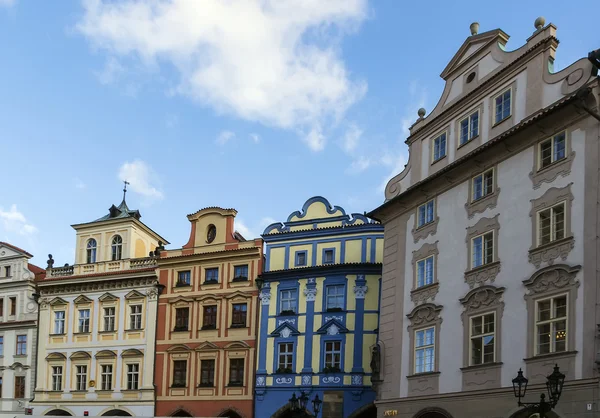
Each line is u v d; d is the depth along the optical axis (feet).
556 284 82.53
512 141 93.20
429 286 105.70
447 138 110.42
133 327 171.83
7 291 190.08
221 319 160.35
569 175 83.97
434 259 105.91
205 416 155.94
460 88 110.11
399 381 108.58
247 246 161.17
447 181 106.01
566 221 83.05
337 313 146.10
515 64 97.45
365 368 141.28
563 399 78.13
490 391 88.79
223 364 157.17
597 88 81.71
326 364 144.56
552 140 88.02
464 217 101.35
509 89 98.22
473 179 101.04
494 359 89.81
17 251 191.72
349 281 146.82
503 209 93.71
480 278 95.50
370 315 143.84
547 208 86.48
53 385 177.99
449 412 95.81
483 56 105.81
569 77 87.10
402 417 105.70
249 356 154.51
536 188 88.79
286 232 156.76
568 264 81.46
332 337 145.07
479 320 94.32
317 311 148.25
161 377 164.14
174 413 160.35
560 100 86.99
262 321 154.10
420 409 101.86
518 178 92.12
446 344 99.45
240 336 156.97
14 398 181.06
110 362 171.73
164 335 166.50
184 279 169.07
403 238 115.14
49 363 179.42
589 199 80.38
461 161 101.40
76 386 174.60
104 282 177.37
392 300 114.62
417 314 106.93
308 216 156.87
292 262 154.61
